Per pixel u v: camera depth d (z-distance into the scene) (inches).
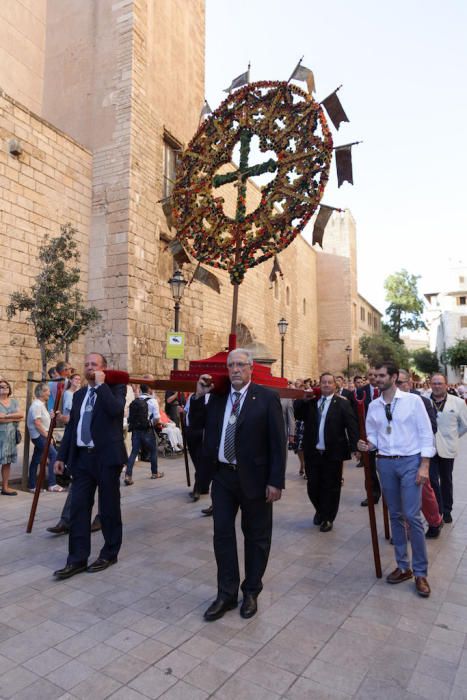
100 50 560.1
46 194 487.2
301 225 185.8
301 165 187.6
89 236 538.9
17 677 104.9
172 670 107.8
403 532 162.7
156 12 593.0
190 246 220.5
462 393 958.4
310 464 223.0
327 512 218.2
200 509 253.1
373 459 272.2
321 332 1700.3
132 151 532.4
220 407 146.4
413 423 159.9
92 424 171.5
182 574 163.9
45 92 592.1
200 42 708.7
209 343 858.8
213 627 127.3
